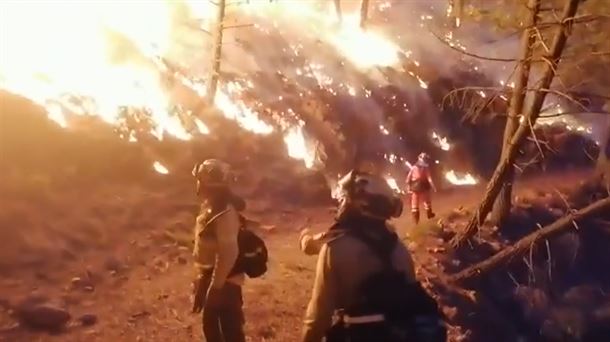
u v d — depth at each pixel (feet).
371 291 13.11
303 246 14.70
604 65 51.44
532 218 52.90
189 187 46.42
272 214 49.16
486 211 44.16
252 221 46.39
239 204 20.36
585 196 58.49
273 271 38.19
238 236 20.04
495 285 43.80
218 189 20.11
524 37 43.21
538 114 41.55
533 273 44.24
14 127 41.52
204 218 20.29
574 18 39.11
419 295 13.37
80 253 35.12
